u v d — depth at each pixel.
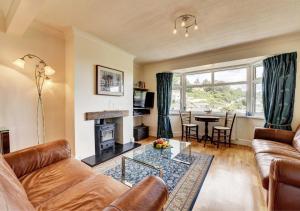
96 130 3.28
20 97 2.51
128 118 4.11
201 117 4.14
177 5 2.10
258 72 3.97
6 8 2.18
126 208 0.81
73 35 2.78
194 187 2.06
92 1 2.02
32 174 1.48
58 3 2.06
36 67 2.68
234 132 4.16
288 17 2.41
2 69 2.34
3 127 2.31
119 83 3.77
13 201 0.73
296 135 2.54
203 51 3.96
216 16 2.38
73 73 2.81
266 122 3.38
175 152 2.45
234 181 2.23
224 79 4.55
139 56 4.38
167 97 4.95
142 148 2.58
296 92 3.08
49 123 2.85
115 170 2.56
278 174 1.21
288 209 1.20
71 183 1.36
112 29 2.79
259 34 3.00
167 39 3.23
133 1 2.02
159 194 0.99
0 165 1.04
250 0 2.01
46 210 1.04
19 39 2.49
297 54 3.04
